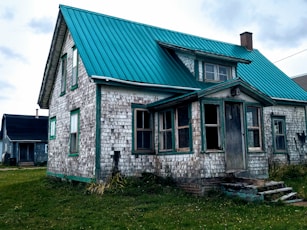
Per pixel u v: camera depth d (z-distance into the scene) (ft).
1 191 45.29
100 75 41.39
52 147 59.31
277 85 64.23
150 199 33.76
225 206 31.09
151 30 61.21
